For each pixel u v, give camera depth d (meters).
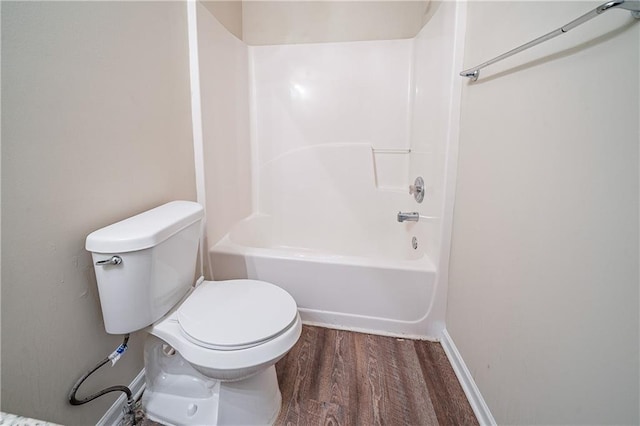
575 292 0.69
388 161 2.23
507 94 0.97
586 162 0.65
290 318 1.04
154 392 1.18
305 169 2.31
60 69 0.82
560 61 0.73
